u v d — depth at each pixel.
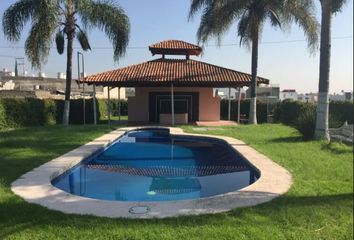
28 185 4.96
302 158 6.89
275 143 9.26
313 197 4.08
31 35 13.39
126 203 4.01
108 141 10.51
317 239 2.91
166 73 17.48
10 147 8.55
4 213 3.62
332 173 5.55
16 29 13.09
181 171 7.34
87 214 3.59
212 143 11.49
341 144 8.31
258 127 14.51
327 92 9.17
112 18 14.68
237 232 3.04
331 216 3.41
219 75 17.19
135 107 20.80
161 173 7.13
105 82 16.25
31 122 15.08
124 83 16.92
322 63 9.13
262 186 4.75
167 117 18.80
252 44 15.77
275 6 14.56
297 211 3.55
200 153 9.95
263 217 3.42
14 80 31.52
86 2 14.45
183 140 12.55
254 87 16.12
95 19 14.69
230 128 14.76
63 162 6.88
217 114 20.70
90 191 5.64
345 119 12.48
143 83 16.91
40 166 6.46
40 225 3.26
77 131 12.58
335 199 3.94
